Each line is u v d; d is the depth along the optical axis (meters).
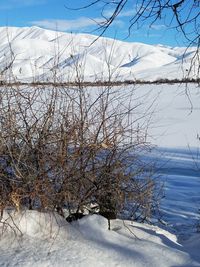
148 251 3.53
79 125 4.03
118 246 3.55
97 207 4.34
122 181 4.31
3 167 3.85
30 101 4.01
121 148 4.30
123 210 4.62
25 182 3.71
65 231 3.62
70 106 4.08
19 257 3.18
